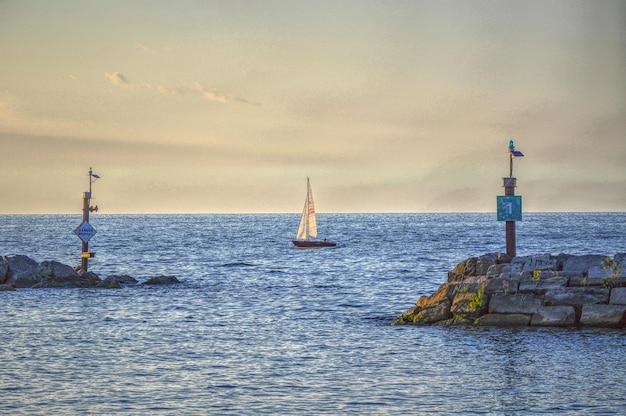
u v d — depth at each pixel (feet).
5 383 127.75
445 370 135.23
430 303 187.73
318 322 197.67
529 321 170.09
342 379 130.31
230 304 239.09
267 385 126.82
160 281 305.12
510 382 125.80
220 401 116.98
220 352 155.22
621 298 165.89
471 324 174.50
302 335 175.52
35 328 186.60
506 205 197.16
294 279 337.72
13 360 146.51
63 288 276.82
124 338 172.65
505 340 157.89
